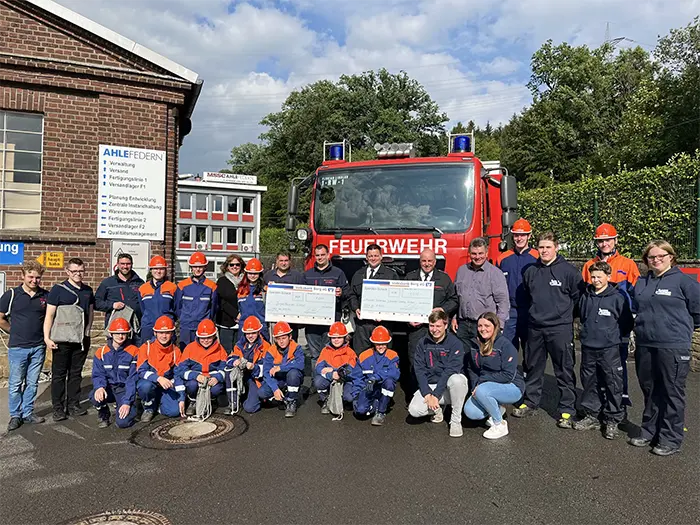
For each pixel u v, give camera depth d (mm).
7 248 8992
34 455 5141
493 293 6211
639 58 43844
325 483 4430
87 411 6570
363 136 60500
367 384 5988
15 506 4094
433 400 5750
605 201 11906
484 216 7426
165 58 9805
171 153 10180
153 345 6199
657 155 25906
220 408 6605
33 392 6129
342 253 7387
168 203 10172
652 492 4250
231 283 7535
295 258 25969
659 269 5125
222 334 7508
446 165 7277
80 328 6242
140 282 7176
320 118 62281
